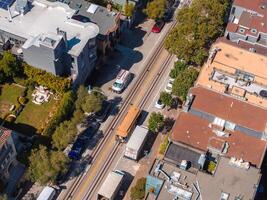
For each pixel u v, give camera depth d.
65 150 115.38
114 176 107.75
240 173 95.50
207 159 103.75
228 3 140.12
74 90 125.19
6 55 121.44
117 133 116.00
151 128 116.31
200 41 128.50
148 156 115.56
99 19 134.88
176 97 127.31
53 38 115.81
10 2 129.12
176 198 91.69
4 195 100.00
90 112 118.62
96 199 107.81
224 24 142.00
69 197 107.88
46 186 107.19
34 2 130.75
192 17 130.62
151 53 139.62
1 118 119.06
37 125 118.81
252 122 106.69
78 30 124.94
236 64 118.81
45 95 124.12
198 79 115.00
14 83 126.56
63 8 129.75
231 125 106.31
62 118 117.88
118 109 125.06
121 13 145.50
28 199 105.88
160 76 133.75
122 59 137.25
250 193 92.62
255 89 114.19
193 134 105.50
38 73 122.00
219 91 111.81
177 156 103.12
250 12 134.88
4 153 103.44
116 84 128.25
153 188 96.00
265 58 120.75
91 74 132.75
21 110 121.56
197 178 94.56
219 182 93.94
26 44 118.69
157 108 125.81
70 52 118.94
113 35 136.00
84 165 113.19
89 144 117.12
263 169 112.19
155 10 142.12
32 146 113.19
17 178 109.50
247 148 103.31
